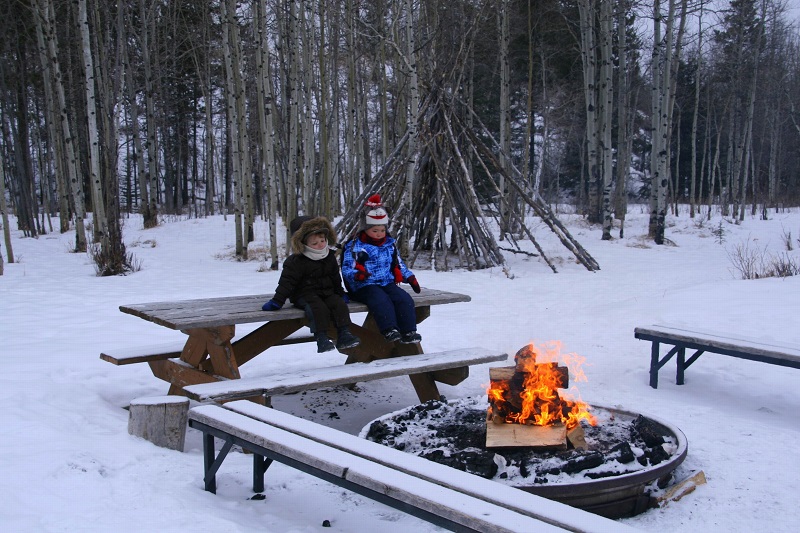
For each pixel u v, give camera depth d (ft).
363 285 18.54
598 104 98.68
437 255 60.13
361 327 19.77
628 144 116.98
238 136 70.79
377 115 113.91
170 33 120.06
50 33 69.21
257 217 109.60
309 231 17.28
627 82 116.06
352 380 16.01
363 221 18.61
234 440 11.97
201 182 189.16
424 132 57.00
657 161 76.23
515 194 73.56
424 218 59.47
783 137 161.58
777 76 132.87
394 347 20.12
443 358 18.13
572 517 8.52
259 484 12.77
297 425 12.48
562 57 111.86
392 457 10.85
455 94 59.47
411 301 18.63
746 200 152.56
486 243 55.88
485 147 58.03
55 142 91.15
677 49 78.02
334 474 10.15
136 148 92.07
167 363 18.52
